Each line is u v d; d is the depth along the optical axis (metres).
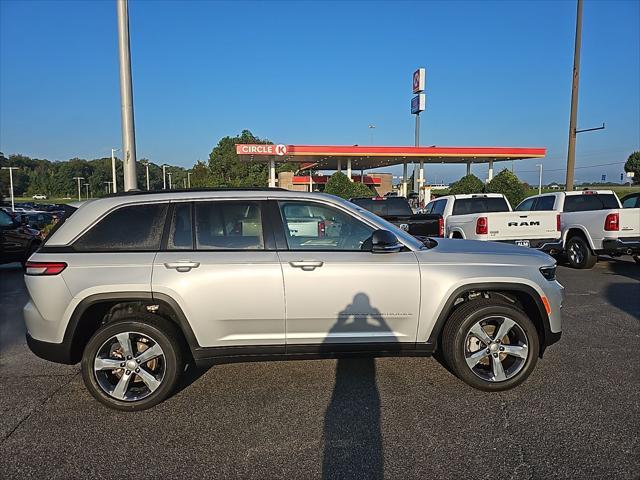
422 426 3.48
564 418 3.56
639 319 6.24
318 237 4.04
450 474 2.91
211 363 3.91
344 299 3.89
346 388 4.16
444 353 4.12
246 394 4.07
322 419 3.62
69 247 3.84
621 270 10.34
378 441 3.29
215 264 3.80
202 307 3.79
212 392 4.12
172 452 3.20
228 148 77.56
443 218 11.51
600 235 9.88
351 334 3.96
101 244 3.85
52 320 3.74
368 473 2.94
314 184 48.47
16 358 5.04
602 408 3.71
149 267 3.76
